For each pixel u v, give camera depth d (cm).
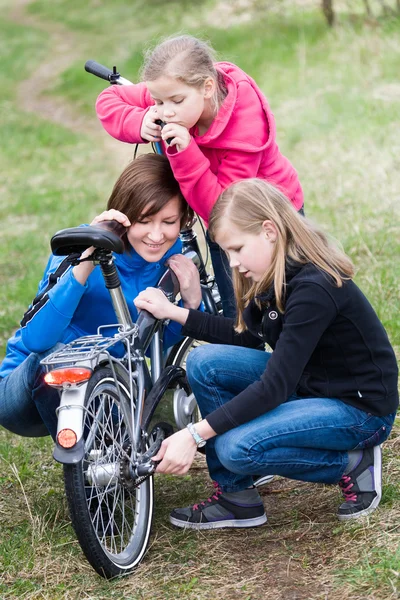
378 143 1358
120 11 3641
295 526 518
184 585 464
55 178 1819
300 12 2398
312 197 1223
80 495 447
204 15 2816
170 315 534
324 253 485
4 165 1989
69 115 2483
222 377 521
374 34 1881
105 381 482
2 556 510
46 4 4319
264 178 596
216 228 493
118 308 497
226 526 525
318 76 1817
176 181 535
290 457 491
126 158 1919
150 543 520
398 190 1167
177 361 588
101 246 458
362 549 470
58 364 470
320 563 470
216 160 575
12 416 543
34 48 3450
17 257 1287
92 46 3244
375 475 509
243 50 2217
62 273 514
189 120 530
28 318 510
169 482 614
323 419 488
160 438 519
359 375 495
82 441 450
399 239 1018
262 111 581
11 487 614
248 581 462
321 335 485
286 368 477
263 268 489
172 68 523
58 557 505
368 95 1590
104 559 467
